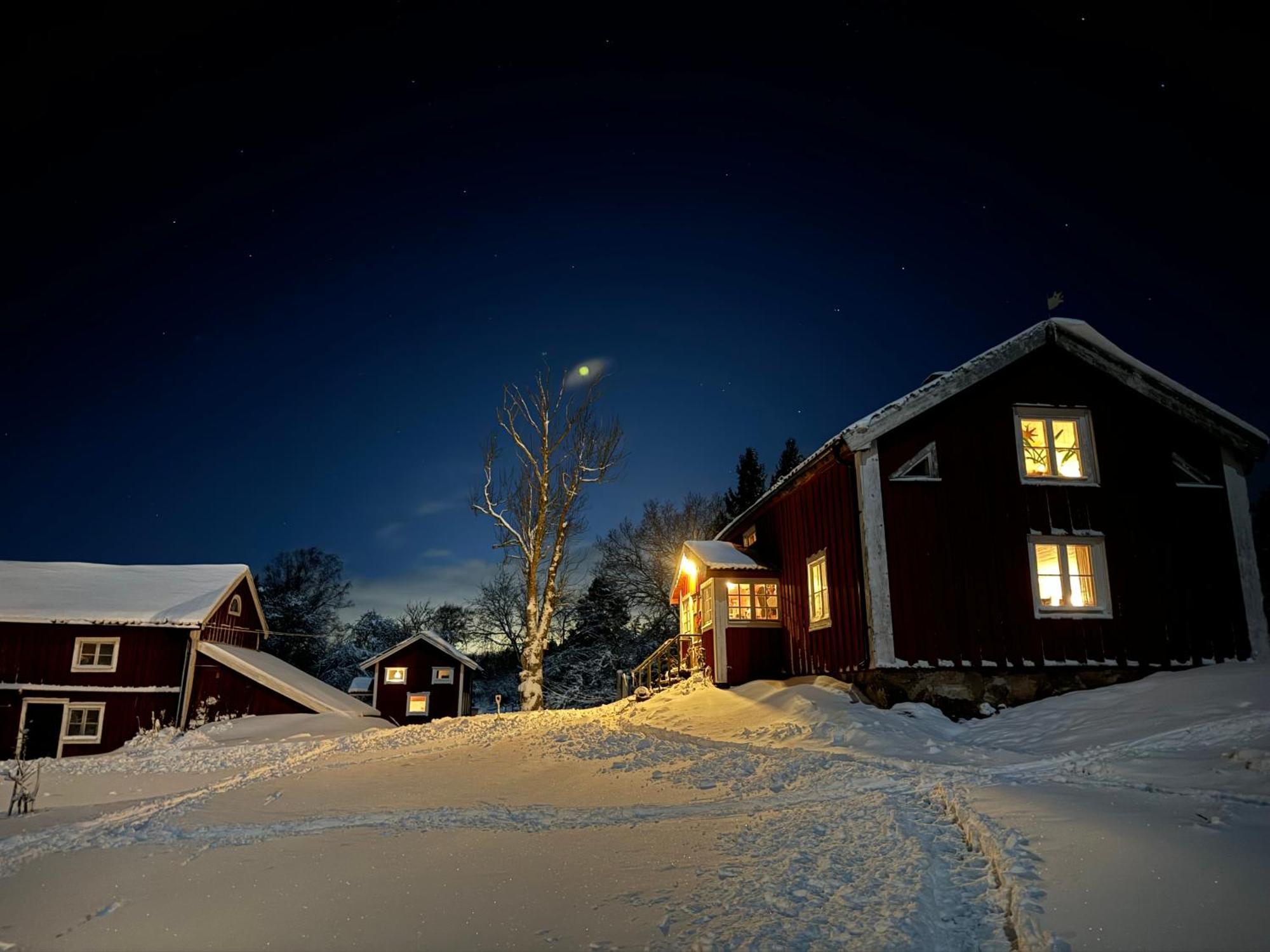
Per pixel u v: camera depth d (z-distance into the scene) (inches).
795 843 265.4
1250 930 159.8
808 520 767.7
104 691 1137.4
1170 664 627.2
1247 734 382.6
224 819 376.5
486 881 248.4
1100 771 356.2
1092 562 646.5
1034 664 612.7
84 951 207.9
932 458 647.8
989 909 191.0
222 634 1326.3
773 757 461.4
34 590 1228.5
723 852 263.0
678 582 1051.3
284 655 2329.0
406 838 315.9
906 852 238.8
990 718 574.9
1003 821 255.8
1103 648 623.2
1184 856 206.5
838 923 185.8
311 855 294.2
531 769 485.4
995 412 665.0
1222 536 665.6
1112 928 165.0
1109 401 681.6
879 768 408.8
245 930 215.9
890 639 606.2
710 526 1895.9
